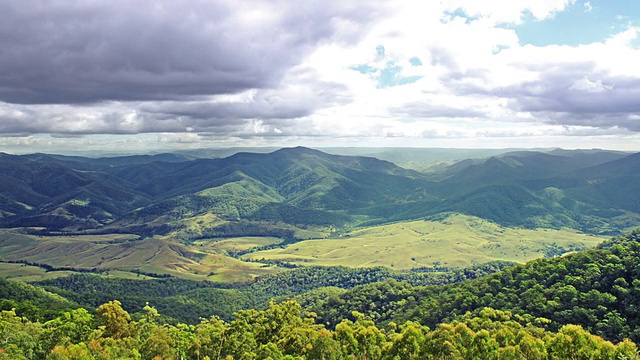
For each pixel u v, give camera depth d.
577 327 94.56
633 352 87.69
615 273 141.00
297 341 104.94
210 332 117.75
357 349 105.12
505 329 102.62
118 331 114.69
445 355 92.94
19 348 103.38
